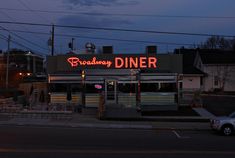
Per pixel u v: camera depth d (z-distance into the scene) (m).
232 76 68.31
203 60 68.75
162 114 34.53
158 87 37.22
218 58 69.06
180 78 39.06
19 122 28.73
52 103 36.69
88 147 17.12
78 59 39.06
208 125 28.83
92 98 37.19
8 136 20.61
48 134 21.92
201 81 68.44
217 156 15.25
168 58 39.03
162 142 19.59
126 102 36.75
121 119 31.48
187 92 44.81
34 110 32.12
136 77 37.03
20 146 16.97
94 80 37.25
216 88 67.50
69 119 30.83
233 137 22.75
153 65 38.94
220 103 43.34
